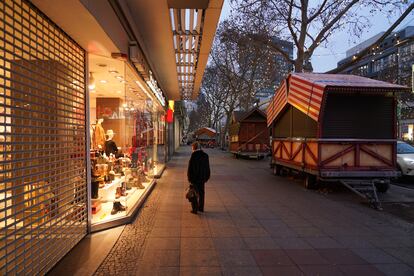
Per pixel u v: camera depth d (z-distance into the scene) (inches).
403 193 386.9
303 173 435.2
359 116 382.3
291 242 205.3
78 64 206.5
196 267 165.9
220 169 665.0
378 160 375.2
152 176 453.7
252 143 953.5
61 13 157.2
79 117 207.5
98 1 169.5
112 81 308.5
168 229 229.6
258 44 739.4
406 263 172.9
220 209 293.7
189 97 828.0
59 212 175.2
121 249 189.8
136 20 262.1
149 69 369.4
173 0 221.8
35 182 151.1
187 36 302.4
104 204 266.4
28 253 141.6
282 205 312.8
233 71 1284.4
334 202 328.8
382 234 223.0
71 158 194.1
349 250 191.6
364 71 1164.5
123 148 344.2
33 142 149.2
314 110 378.3
